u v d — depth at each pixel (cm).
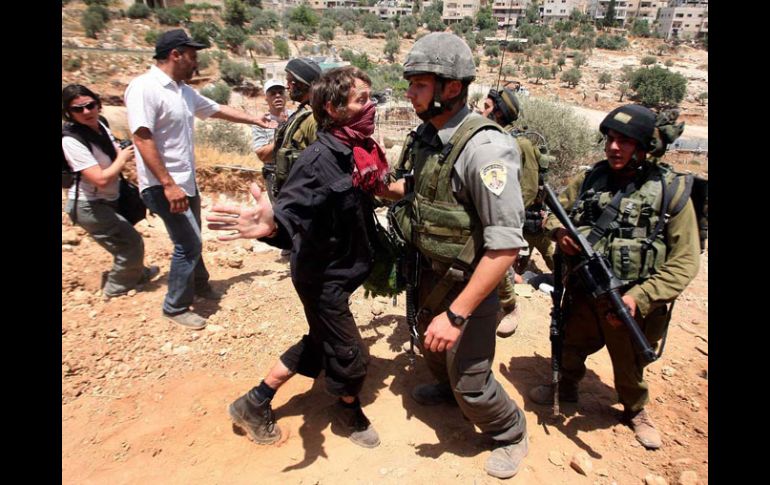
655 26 11494
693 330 407
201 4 8206
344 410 265
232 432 267
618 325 240
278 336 360
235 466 245
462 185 203
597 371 349
